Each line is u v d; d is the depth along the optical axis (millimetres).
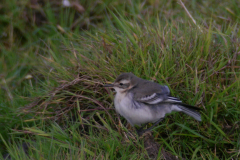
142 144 9086
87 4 15961
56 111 10602
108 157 8766
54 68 11961
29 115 11031
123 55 11367
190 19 13086
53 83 11594
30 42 14711
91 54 12148
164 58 10844
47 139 9492
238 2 14984
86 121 9859
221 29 12859
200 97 9898
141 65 10695
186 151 9594
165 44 11422
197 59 10594
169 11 14797
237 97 9758
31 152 8992
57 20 15531
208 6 15125
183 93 10289
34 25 15312
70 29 15125
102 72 10836
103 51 11641
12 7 15500
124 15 14461
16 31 15305
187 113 9125
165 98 9016
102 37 11977
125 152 8914
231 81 10359
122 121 10180
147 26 12508
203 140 9625
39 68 12945
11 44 14648
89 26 15258
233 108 9789
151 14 15031
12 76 13312
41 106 10781
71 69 11570
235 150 9250
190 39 11516
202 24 12719
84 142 9086
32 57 14062
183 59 10461
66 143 9266
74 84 10836
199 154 9469
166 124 9727
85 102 10602
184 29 12258
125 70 10930
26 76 13148
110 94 10305
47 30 15305
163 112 9180
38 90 11672
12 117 11047
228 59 10742
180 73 10445
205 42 11148
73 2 15688
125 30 11750
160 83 10172
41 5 15766
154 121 9312
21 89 13078
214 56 11086
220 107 9883
